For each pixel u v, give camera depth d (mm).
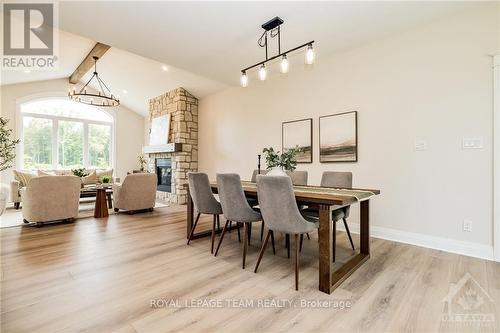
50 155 6902
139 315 1614
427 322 1540
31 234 3418
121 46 3445
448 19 2795
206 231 3541
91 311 1652
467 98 2684
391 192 3230
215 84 5594
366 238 2570
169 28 2969
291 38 3248
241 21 2826
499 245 2488
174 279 2121
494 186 2518
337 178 3066
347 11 2664
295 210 2004
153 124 7113
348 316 1607
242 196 2414
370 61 3402
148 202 4922
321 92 3928
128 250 2820
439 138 2865
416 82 3023
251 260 2549
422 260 2523
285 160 2840
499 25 2502
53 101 6973
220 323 1540
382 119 3297
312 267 2381
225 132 5750
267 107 4777
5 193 3914
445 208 2832
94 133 7738
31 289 1936
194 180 2855
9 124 6156
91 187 5027
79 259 2545
